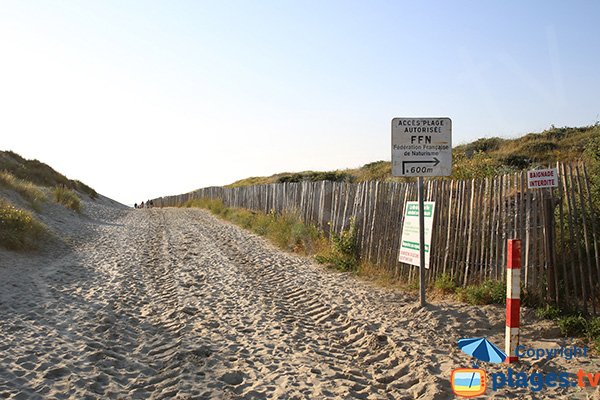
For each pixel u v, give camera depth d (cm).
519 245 540
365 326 702
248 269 1189
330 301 861
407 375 529
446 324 686
